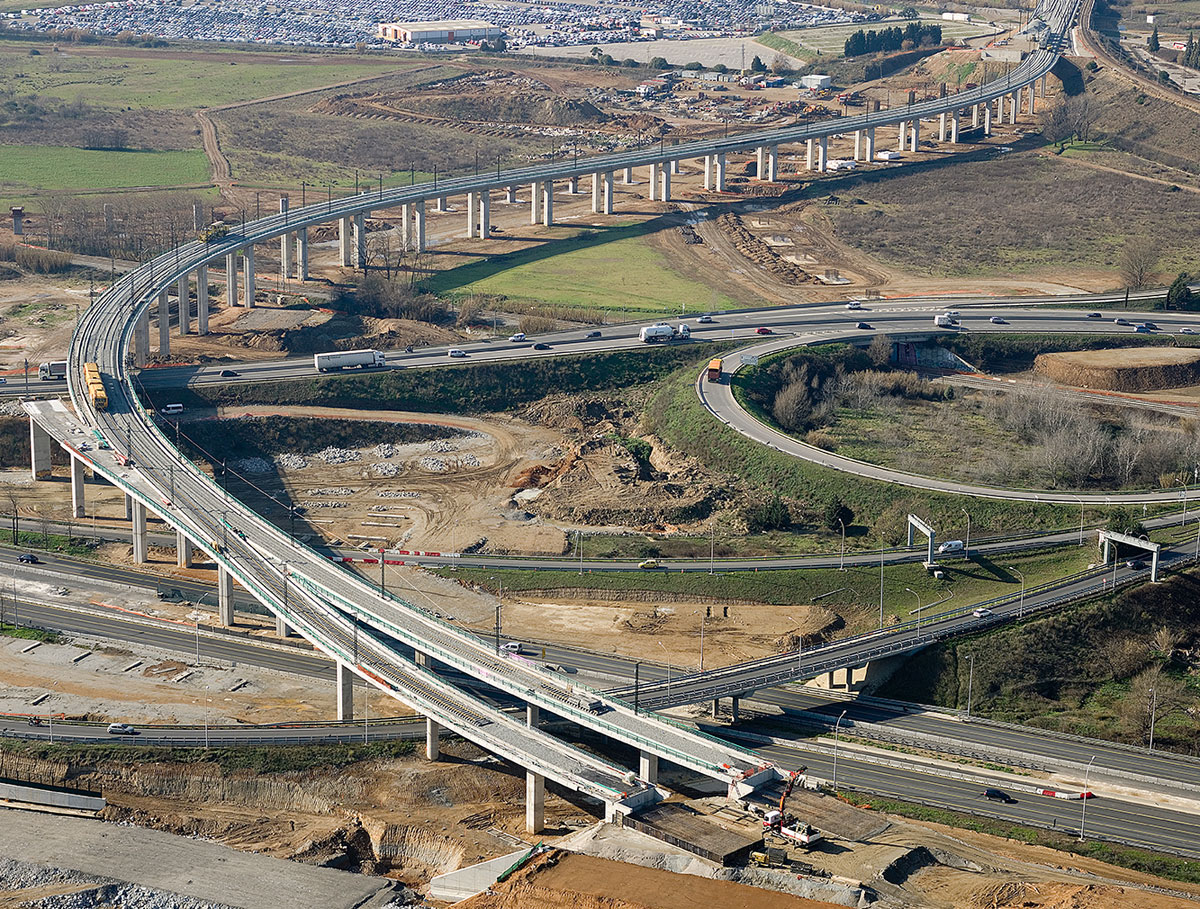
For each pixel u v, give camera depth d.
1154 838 197.75
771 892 176.75
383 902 188.50
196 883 192.75
